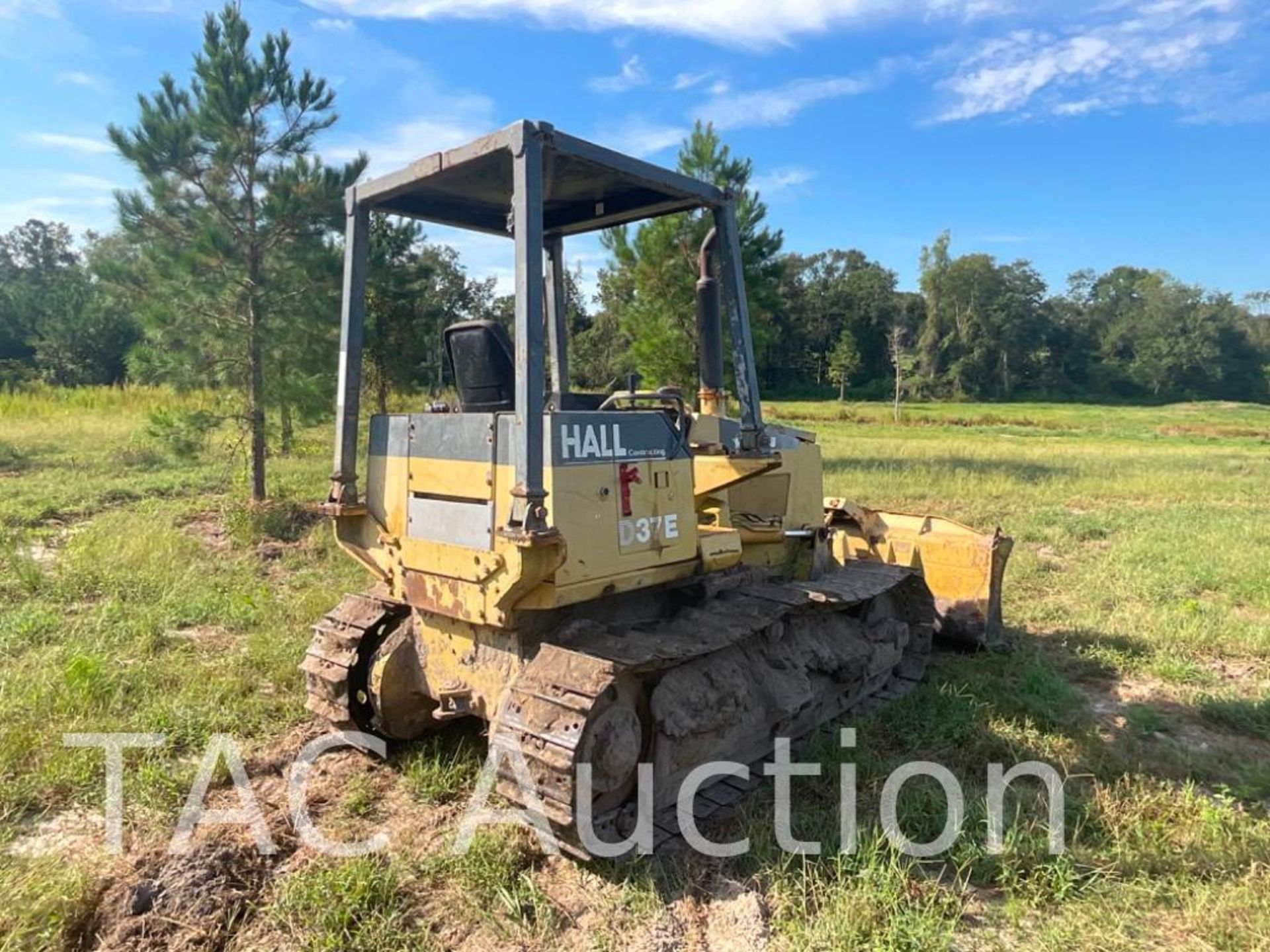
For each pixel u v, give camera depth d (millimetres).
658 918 3389
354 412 4555
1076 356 95750
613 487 3893
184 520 11312
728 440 5305
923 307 91125
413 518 4227
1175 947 3266
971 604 6570
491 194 4746
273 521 10812
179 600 7352
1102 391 90688
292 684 5699
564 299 5539
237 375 11727
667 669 4125
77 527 10539
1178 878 3674
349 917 3355
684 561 4320
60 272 58031
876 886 3512
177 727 4953
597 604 4316
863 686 5598
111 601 7105
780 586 4996
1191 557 9805
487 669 4164
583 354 24312
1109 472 18703
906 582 6109
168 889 3477
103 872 3672
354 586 8070
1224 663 6641
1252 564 9398
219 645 6488
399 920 3373
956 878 3627
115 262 12125
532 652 4004
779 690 4676
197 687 5480
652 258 16750
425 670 4520
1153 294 94812
